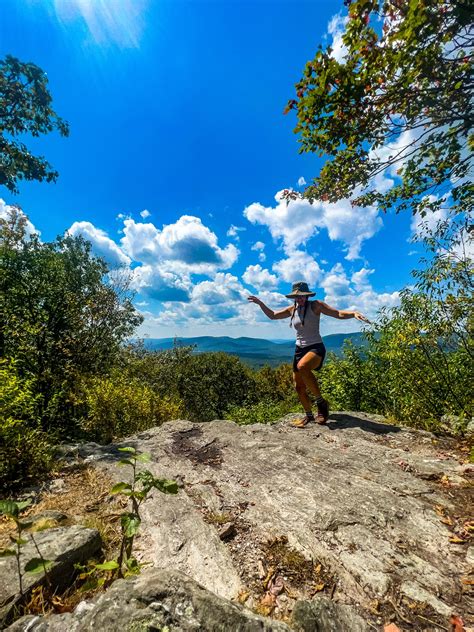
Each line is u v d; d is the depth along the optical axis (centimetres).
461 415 432
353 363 746
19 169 1269
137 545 220
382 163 421
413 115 344
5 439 333
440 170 395
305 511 257
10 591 152
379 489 287
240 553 214
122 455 396
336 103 357
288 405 1416
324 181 476
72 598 165
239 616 122
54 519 240
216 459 378
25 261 1033
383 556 204
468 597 171
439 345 495
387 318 623
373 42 319
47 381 796
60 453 403
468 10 250
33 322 924
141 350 2097
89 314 1081
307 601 153
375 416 534
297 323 482
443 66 299
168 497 287
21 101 1189
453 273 453
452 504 262
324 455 368
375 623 157
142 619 115
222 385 3988
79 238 1320
